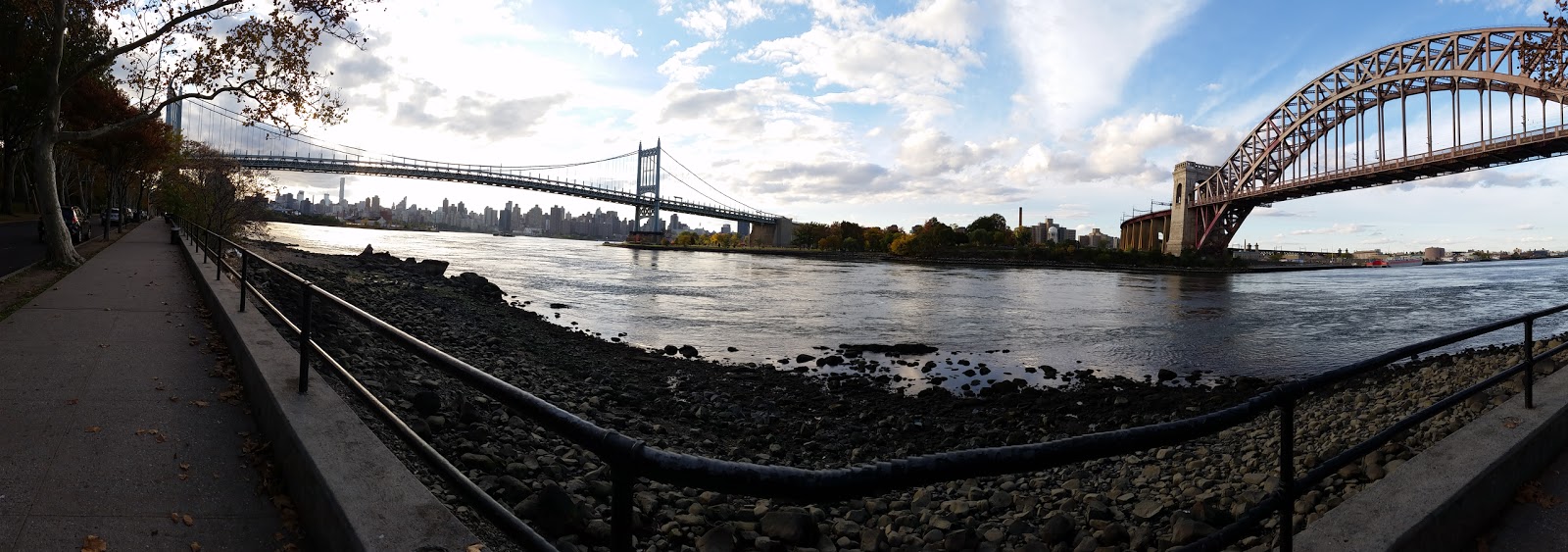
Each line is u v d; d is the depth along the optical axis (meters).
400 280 27.73
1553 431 4.68
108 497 3.72
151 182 72.75
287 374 5.23
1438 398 9.13
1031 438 10.62
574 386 12.69
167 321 9.34
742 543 5.25
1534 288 66.25
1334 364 21.06
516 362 14.34
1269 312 41.00
